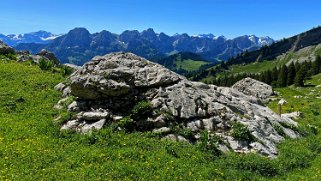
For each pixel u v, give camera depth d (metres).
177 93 27.27
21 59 49.31
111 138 22.47
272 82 174.00
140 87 27.31
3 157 18.52
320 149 28.33
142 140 22.58
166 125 24.95
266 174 21.50
